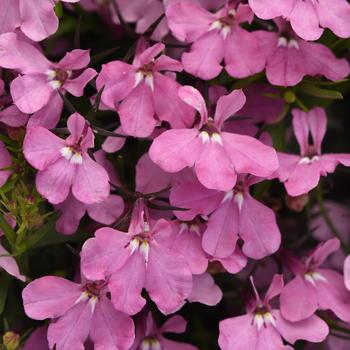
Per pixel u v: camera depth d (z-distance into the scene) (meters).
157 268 0.20
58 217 0.20
